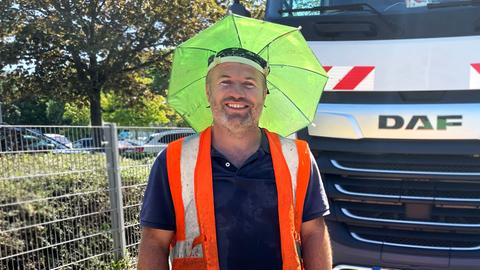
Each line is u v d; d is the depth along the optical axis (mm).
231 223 2068
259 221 2076
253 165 2127
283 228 2074
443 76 3357
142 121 32062
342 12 3797
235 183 2082
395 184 3406
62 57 20484
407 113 3361
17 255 4316
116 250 5312
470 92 3312
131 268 5312
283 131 2527
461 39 3387
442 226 3293
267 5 4191
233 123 2086
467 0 3494
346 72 3559
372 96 3494
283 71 2367
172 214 2133
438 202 3307
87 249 5020
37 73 20312
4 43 19188
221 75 2125
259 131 2240
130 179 5547
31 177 4461
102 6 19141
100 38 19047
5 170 4270
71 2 18766
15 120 30453
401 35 3535
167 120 32281
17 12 18766
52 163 4656
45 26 18422
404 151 3359
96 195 5113
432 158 3336
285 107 2469
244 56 2135
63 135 4773
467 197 3289
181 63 2342
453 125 3271
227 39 2264
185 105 2451
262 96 2166
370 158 3441
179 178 2104
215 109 2139
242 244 2068
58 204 4727
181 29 19859
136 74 22391
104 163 5203
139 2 19031
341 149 3482
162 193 2135
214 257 2061
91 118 21062
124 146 5496
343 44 3629
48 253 4652
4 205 4230
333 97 3576
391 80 3455
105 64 20406
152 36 20094
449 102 3332
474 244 3283
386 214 3443
